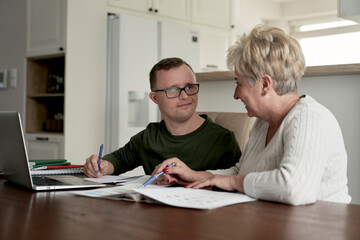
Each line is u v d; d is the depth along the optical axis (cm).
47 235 72
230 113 188
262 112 121
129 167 178
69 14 340
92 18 355
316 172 103
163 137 167
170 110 158
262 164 123
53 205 97
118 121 360
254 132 139
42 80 386
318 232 75
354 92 209
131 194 104
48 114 393
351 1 256
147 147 169
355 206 98
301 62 116
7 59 390
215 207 94
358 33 591
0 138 133
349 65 199
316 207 97
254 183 105
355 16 257
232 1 494
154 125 174
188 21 440
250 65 115
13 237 71
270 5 629
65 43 339
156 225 79
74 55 344
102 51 363
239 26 574
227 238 70
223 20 483
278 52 113
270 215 88
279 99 118
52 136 351
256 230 75
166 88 157
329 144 110
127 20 364
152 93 165
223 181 113
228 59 122
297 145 106
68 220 82
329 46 620
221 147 163
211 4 466
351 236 73
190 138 163
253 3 600
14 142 120
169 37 396
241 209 93
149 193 101
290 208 95
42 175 149
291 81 116
